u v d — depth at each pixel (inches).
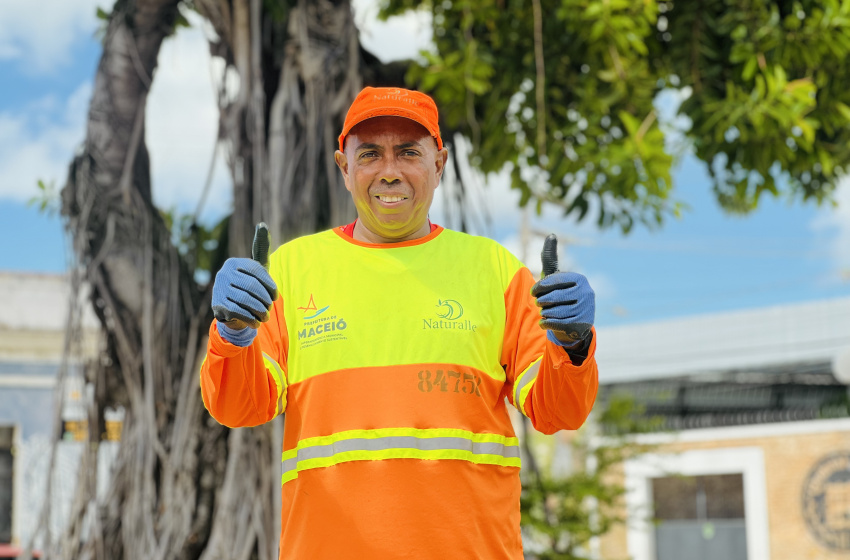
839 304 634.8
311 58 198.8
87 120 200.7
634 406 465.7
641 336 699.4
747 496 591.2
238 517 182.1
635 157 211.9
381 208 76.6
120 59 200.4
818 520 563.2
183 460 189.2
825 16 208.1
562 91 235.3
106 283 196.5
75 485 193.3
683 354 684.1
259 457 185.8
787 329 650.2
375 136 76.4
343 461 72.4
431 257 78.7
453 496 71.9
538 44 204.2
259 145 190.1
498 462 75.0
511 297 80.0
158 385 195.3
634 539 609.0
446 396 73.8
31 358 501.0
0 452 480.7
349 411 73.4
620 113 212.2
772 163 227.0
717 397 671.1
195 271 213.2
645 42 236.7
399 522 71.0
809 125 206.8
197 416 192.7
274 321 78.0
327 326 76.2
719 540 610.5
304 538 73.1
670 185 211.8
